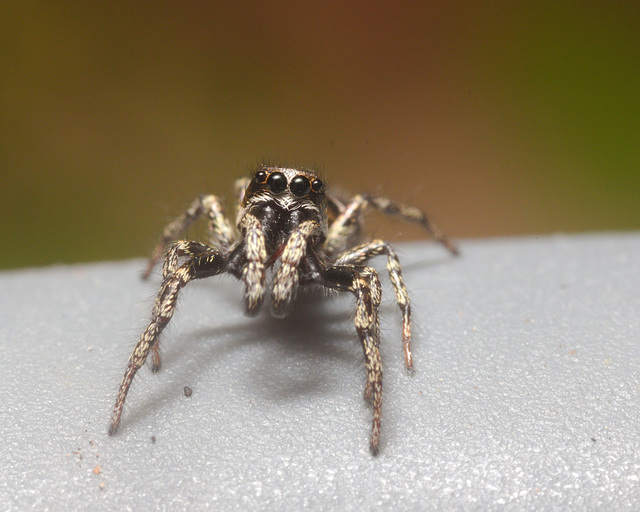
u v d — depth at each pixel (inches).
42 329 1.9
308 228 1.8
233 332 1.9
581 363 1.8
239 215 1.8
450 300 1.9
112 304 1.9
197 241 1.8
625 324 1.9
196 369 1.8
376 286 1.8
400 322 1.9
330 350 1.8
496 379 1.8
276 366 1.8
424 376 1.8
